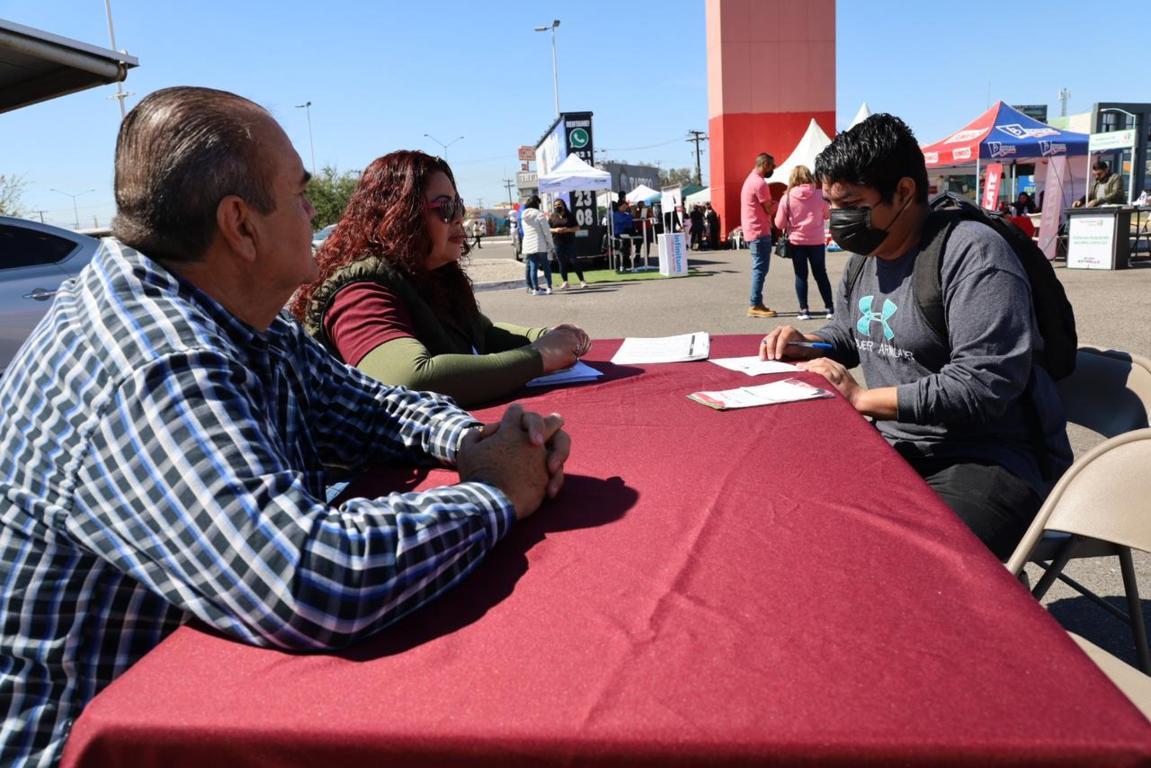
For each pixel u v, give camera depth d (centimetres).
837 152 208
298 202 122
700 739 72
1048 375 207
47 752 99
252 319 127
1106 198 1275
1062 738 68
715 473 140
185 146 112
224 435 97
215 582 92
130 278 109
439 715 78
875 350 229
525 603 99
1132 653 238
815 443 153
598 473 144
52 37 396
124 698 83
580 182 1658
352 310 214
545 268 1381
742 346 272
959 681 77
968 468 200
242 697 83
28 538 99
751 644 86
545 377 230
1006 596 93
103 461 96
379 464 165
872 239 211
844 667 81
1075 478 151
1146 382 202
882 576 99
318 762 77
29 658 99
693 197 3306
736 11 2172
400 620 96
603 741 73
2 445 104
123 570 96
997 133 1301
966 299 196
